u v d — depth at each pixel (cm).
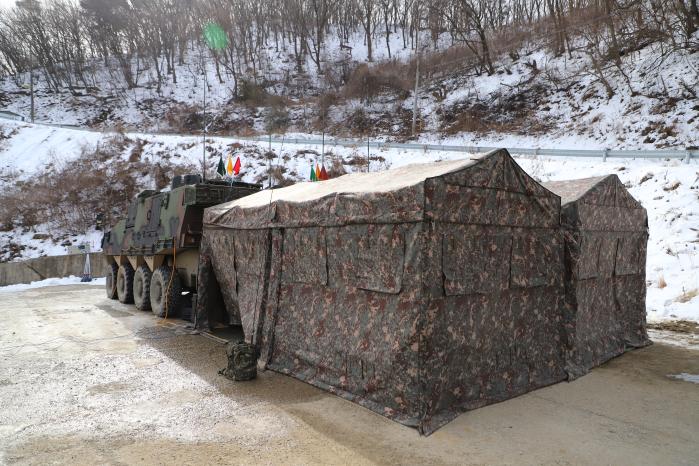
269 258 629
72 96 5075
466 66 3856
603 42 3044
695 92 2267
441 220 437
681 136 2083
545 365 549
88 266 1853
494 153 487
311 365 543
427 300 423
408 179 487
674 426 426
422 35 5228
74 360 632
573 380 559
